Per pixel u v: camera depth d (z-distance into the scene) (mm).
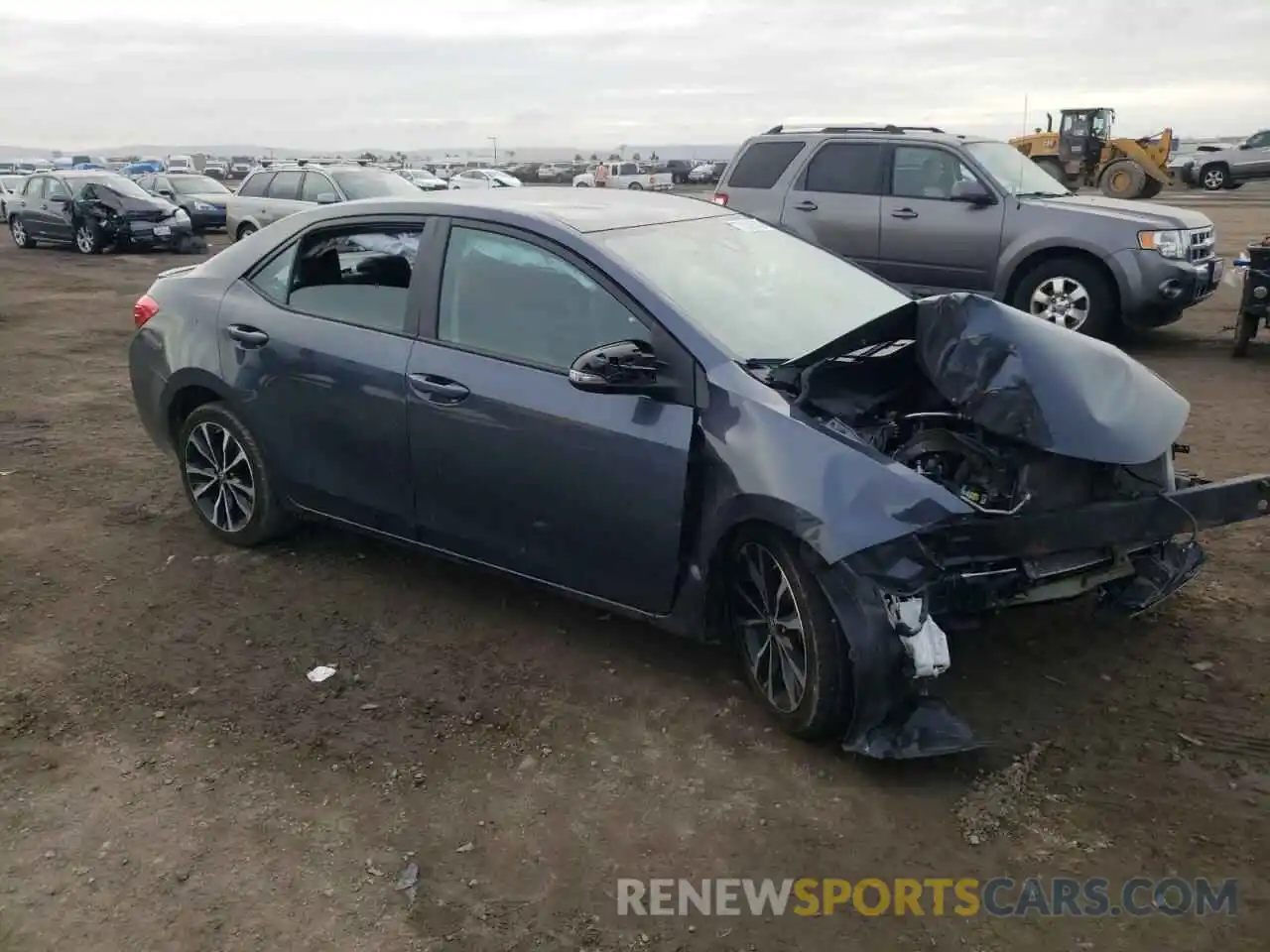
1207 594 4590
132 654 4297
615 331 3887
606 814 3260
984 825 3176
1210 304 13047
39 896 2943
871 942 2748
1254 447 6801
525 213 4242
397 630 4473
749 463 3465
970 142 10570
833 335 4133
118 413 8273
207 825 3234
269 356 4816
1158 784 3332
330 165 18422
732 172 11883
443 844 3139
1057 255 10062
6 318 13383
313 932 2801
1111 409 3504
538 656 4227
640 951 2732
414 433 4332
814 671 3414
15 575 5059
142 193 23422
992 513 3248
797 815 3240
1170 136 34000
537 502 4027
